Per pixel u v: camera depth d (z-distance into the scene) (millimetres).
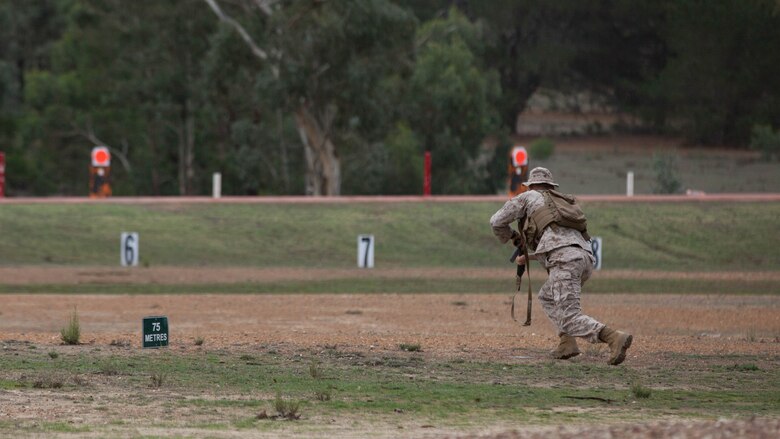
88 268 115125
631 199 148000
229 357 50281
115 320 69750
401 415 34969
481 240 132375
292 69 197500
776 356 53906
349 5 197875
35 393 38312
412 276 110438
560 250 41500
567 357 43469
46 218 135500
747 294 93438
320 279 107812
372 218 139250
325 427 32375
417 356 51938
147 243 128125
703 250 128250
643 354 54156
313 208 143875
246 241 130125
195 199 149125
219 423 32844
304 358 50562
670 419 34688
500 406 37125
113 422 32750
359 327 66438
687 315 75750
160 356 49906
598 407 37312
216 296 88250
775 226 135875
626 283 103062
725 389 42719
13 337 57688
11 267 114562
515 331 64500
